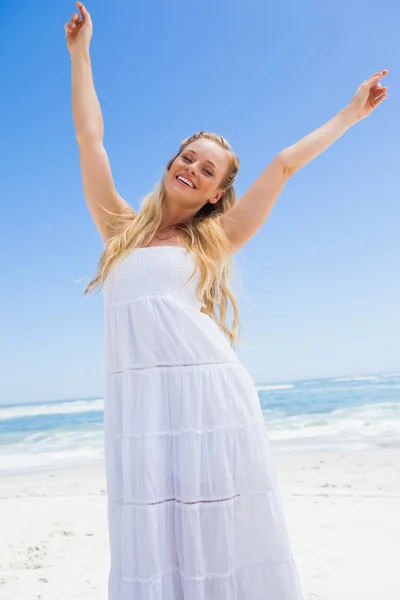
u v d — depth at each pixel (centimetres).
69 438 1820
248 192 279
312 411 2233
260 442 228
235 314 275
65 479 982
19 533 579
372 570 412
